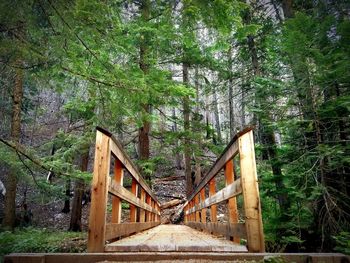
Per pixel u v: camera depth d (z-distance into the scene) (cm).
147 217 739
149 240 360
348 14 505
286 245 462
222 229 389
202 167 2147
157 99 738
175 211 1691
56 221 1468
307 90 459
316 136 454
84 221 1398
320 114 449
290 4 709
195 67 1109
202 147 1143
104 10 396
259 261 219
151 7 808
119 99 543
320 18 538
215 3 448
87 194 1689
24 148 595
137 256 231
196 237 435
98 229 259
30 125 1579
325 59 423
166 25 635
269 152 603
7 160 616
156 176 2211
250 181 268
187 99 1086
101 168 273
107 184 271
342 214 403
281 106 518
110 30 473
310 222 469
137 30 696
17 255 219
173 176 2209
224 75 931
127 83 505
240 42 868
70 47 452
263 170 568
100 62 477
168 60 1086
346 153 416
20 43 407
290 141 501
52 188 751
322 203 448
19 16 365
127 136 1792
